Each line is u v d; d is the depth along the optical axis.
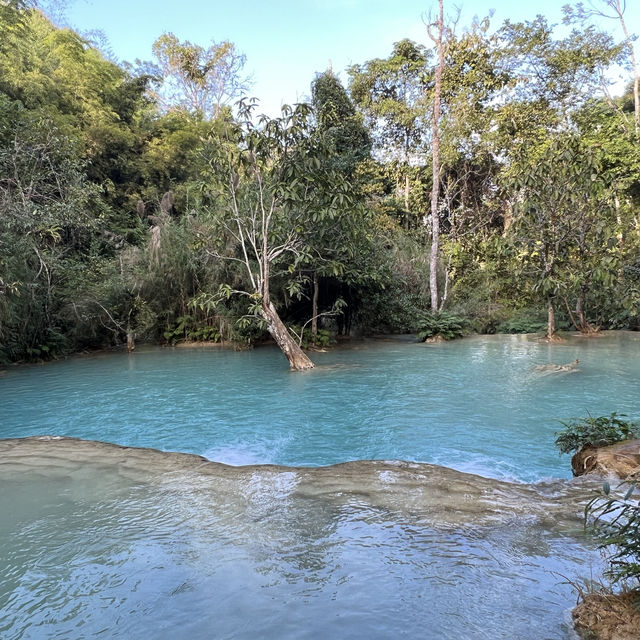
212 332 13.86
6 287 9.85
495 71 22.02
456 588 2.26
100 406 6.86
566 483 3.68
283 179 9.55
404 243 19.20
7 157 11.49
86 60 21.58
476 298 17.80
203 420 6.05
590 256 13.02
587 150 12.11
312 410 6.45
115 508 3.29
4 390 8.05
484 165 23.69
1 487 3.69
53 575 2.47
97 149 19.61
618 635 1.83
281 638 1.94
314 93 23.44
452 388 7.62
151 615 2.12
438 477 3.80
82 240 14.58
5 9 14.36
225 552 2.66
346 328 15.91
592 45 20.28
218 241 11.57
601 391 7.16
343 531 2.88
